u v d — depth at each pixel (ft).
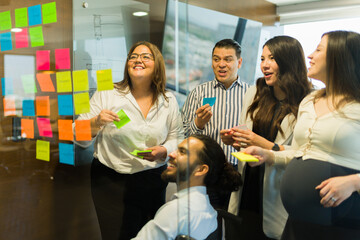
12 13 5.47
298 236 3.22
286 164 3.26
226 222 3.50
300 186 3.20
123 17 5.27
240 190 3.47
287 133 3.28
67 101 5.19
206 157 3.44
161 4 5.24
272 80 3.31
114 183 5.07
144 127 4.90
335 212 3.06
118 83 5.07
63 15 5.16
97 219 5.31
